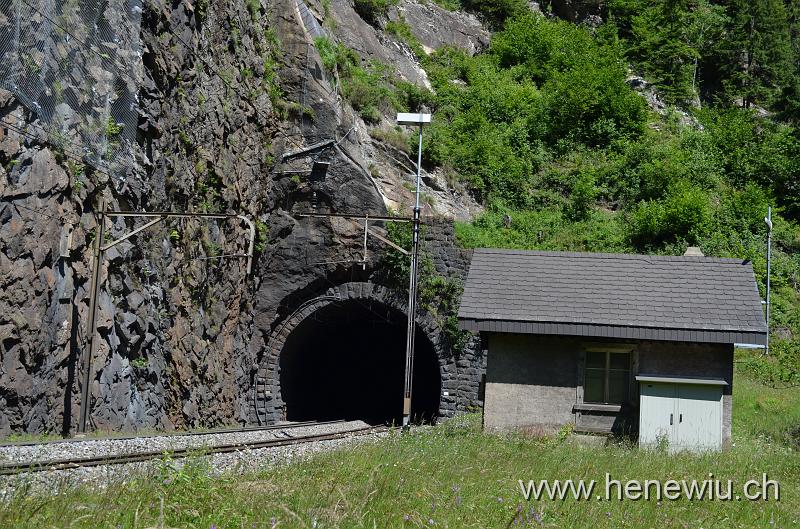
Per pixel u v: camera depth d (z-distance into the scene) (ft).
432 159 120.47
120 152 65.05
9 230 52.24
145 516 25.53
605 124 136.87
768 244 108.68
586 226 118.52
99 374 60.70
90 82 61.62
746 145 142.82
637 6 184.65
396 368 120.67
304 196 98.07
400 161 116.26
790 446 68.13
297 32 102.63
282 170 97.81
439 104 138.62
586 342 64.59
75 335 59.11
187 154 76.84
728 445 61.87
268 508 28.04
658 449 56.08
